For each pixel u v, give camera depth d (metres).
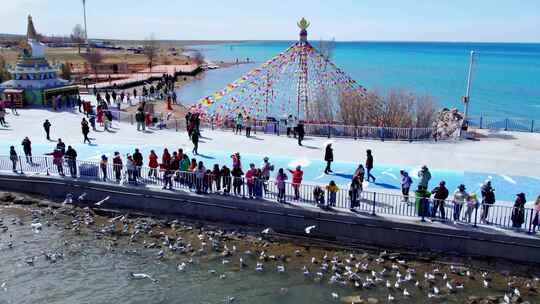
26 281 15.38
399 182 22.03
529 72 112.44
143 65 113.81
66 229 19.06
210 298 14.47
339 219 17.95
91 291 14.84
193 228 19.11
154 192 20.31
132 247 17.59
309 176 22.81
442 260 16.66
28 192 22.30
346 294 14.60
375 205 18.73
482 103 63.28
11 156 22.66
